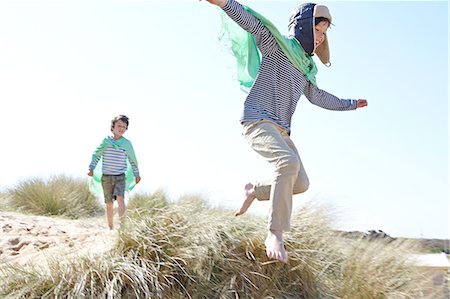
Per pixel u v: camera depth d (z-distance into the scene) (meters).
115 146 7.70
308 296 4.73
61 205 9.76
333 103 4.33
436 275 5.79
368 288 4.94
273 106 3.87
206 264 4.54
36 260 4.77
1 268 4.41
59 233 6.53
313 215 5.52
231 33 4.16
